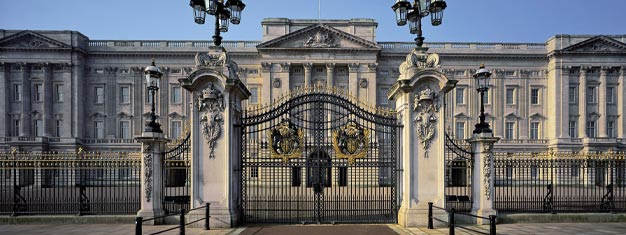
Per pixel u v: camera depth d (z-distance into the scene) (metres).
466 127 71.50
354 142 19.34
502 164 21.48
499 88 72.44
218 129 18.17
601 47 71.19
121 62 71.94
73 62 69.75
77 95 69.75
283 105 19.41
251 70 70.00
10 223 19.03
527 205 24.22
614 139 68.00
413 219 18.02
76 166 21.03
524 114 72.44
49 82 69.88
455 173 25.80
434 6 18.58
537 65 73.00
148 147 18.83
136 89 71.69
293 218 20.00
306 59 67.19
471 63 72.31
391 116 20.11
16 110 69.88
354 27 68.75
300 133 19.48
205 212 17.72
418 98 18.47
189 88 18.09
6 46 68.94
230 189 18.06
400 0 19.56
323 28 67.00
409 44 70.62
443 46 72.56
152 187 18.81
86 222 19.05
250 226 18.23
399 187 19.12
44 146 65.88
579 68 71.44
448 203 22.47
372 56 67.56
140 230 12.42
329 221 19.03
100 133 71.56
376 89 69.69
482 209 18.80
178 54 71.25
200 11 18.55
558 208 22.22
